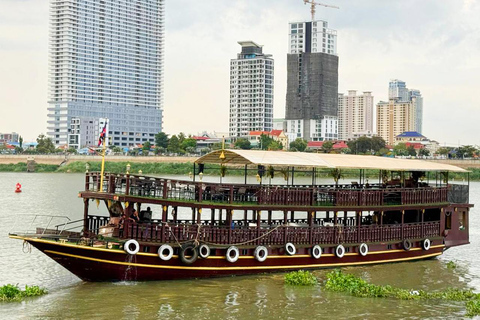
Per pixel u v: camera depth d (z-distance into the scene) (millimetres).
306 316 28562
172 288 32625
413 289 34781
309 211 37375
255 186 36250
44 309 28578
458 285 36156
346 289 33312
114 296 30844
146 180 33375
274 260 36062
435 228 43750
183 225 33656
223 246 34312
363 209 39156
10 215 64312
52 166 182375
